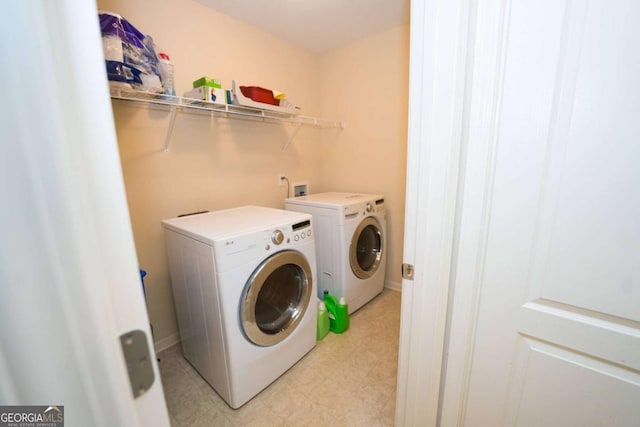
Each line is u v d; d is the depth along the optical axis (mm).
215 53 1960
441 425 1061
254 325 1392
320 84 2818
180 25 1768
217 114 2029
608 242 676
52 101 243
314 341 1837
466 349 941
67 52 251
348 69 2602
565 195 711
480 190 822
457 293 923
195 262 1386
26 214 241
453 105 796
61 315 268
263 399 1486
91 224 279
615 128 632
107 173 286
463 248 884
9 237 235
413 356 1038
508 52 728
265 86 2316
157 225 1797
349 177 2783
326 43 2531
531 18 687
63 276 265
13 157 230
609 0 599
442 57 790
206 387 1566
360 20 2133
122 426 319
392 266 2672
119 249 302
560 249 741
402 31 2246
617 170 642
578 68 652
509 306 843
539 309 799
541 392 843
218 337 1362
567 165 698
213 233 1323
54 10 242
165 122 1771
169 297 1899
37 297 253
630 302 669
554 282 762
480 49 758
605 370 738
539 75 697
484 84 768
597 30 620
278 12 1992
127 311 317
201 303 1423
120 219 300
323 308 1982
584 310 736
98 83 273
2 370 249
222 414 1400
